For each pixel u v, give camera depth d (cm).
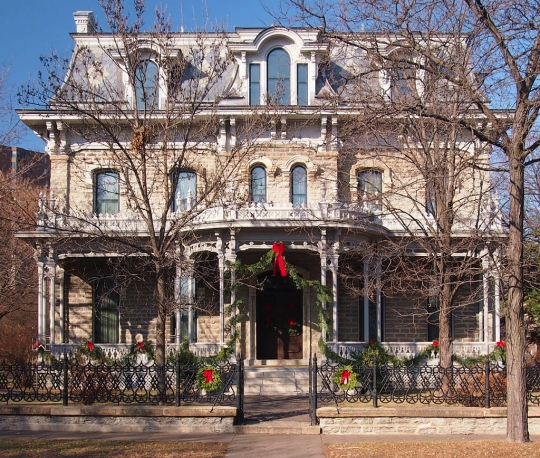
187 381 1800
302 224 2339
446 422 1662
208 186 2142
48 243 2256
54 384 1819
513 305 1481
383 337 2736
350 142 2631
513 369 1486
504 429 1655
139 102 2695
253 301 2694
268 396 2253
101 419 1670
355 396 1778
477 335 2745
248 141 2152
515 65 1434
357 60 2686
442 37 2052
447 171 2003
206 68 2788
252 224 2345
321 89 2686
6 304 3216
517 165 1457
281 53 2758
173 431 1662
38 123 2744
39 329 2508
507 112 1655
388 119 1981
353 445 1491
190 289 2369
